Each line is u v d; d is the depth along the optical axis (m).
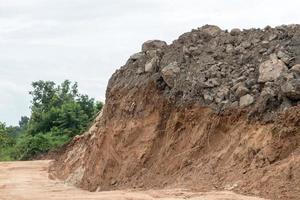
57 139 53.16
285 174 15.61
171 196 16.34
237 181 16.77
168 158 20.66
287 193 15.02
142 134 22.80
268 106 18.34
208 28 24.09
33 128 57.69
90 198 17.94
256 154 17.30
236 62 21.30
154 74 23.75
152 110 22.80
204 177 18.06
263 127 17.95
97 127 29.58
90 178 25.28
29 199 20.38
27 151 51.59
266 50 20.75
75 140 37.25
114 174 23.23
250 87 19.62
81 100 59.03
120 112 24.78
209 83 20.95
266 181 15.84
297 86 17.69
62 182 28.75
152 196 16.84
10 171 35.44
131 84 25.14
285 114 17.31
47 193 22.67
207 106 20.47
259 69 19.72
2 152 56.62
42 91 67.12
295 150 16.50
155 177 20.48
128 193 18.50
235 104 19.56
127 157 22.86
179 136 20.95
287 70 18.89
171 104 22.03
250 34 22.33
